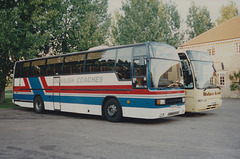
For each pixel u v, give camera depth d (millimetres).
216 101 12539
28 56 19297
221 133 8062
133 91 9992
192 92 11688
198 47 31938
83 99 12164
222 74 29359
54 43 27891
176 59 10867
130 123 10469
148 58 9602
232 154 5672
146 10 39844
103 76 11273
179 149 6148
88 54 12164
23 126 10023
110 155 5723
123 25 42719
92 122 10938
